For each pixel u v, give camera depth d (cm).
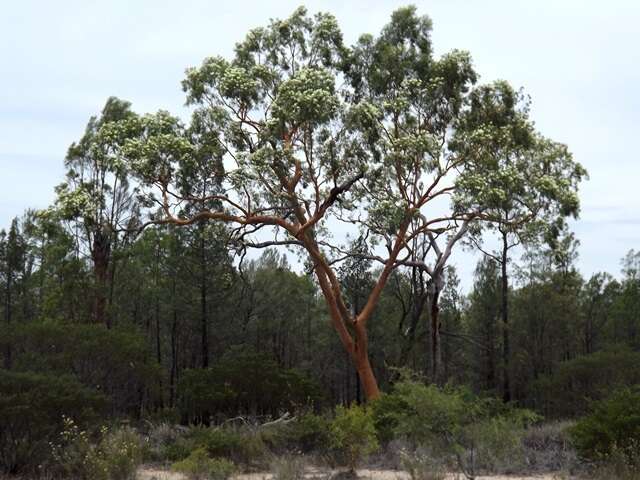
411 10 3294
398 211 2941
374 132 2880
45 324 2323
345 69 3334
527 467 1559
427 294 3475
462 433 1344
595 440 1534
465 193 3025
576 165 3481
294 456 1748
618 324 4491
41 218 3153
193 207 3284
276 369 2578
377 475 1543
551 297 4141
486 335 4169
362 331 3114
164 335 4594
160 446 1903
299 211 3075
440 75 3195
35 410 1505
